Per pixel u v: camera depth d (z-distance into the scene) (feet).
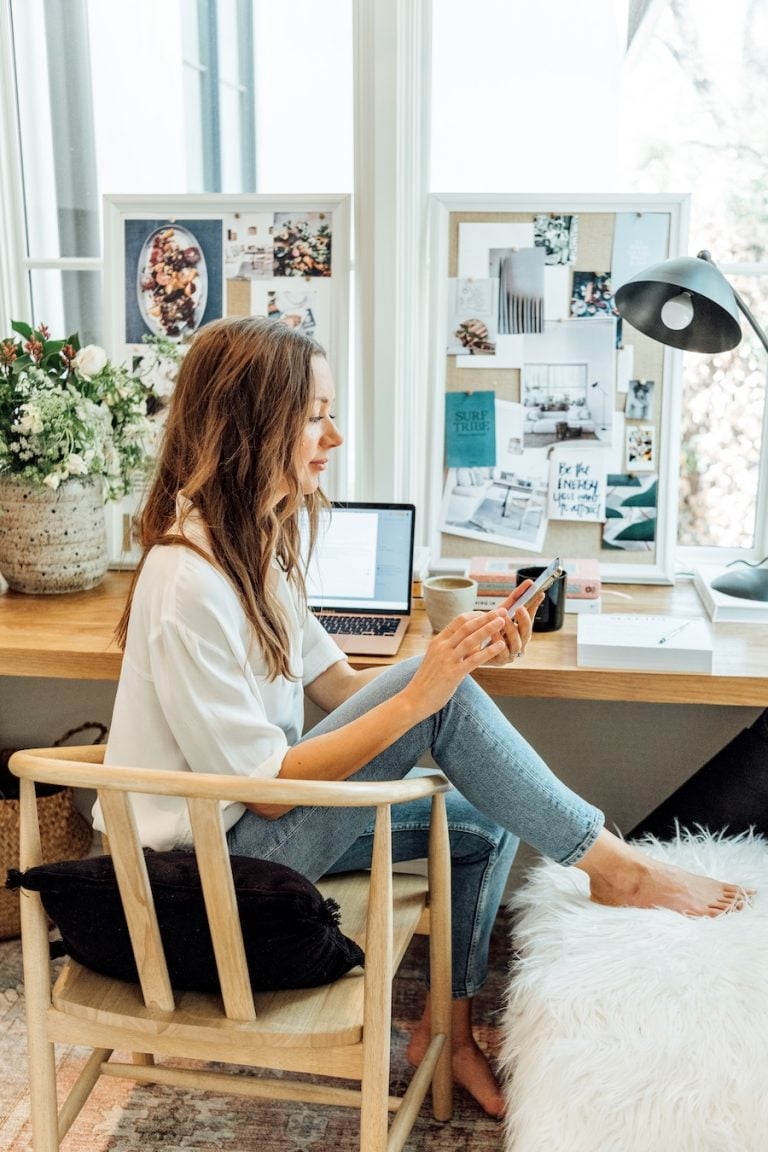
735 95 8.11
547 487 8.25
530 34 8.21
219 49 8.54
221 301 8.39
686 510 8.80
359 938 5.42
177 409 5.35
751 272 8.29
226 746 5.03
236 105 8.63
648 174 8.34
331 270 8.24
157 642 5.00
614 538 8.24
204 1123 6.32
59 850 8.24
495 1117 6.38
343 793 4.41
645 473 8.15
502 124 8.38
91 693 8.90
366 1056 4.74
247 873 4.62
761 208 8.23
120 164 8.91
